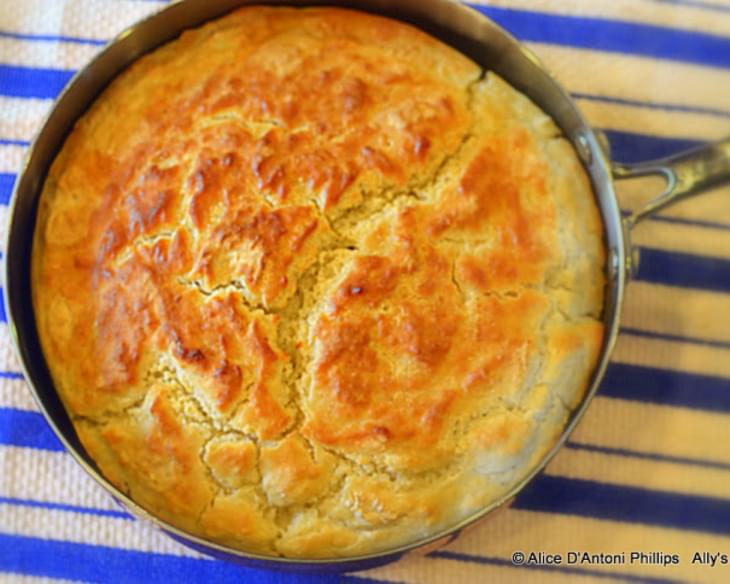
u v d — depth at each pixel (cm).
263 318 41
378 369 41
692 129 52
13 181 50
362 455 41
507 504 43
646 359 49
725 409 48
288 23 47
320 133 44
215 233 42
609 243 45
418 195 44
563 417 42
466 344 42
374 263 42
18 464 46
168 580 46
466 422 42
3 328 48
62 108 44
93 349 42
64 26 51
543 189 45
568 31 52
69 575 46
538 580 46
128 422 42
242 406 41
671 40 53
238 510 41
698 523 47
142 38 45
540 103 47
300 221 42
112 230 43
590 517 47
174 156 44
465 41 47
